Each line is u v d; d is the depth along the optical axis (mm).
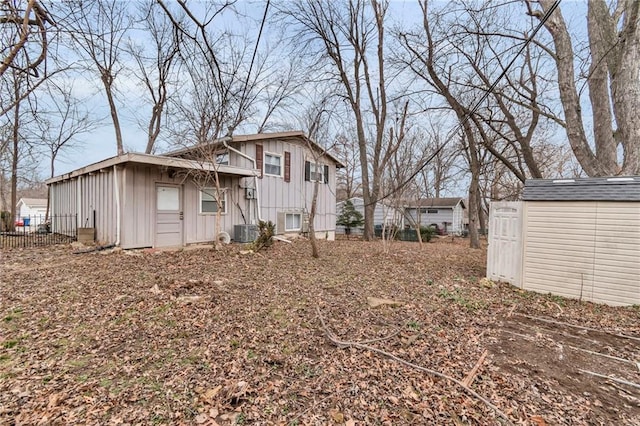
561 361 3062
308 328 3684
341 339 3406
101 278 5379
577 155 6309
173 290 4766
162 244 8836
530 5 6773
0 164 15055
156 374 2629
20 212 29625
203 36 3414
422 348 3244
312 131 10055
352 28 15539
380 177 12984
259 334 3463
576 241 5383
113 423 2043
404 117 13609
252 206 11383
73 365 2742
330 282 5840
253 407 2250
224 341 3264
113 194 8336
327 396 2391
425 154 15117
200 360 2873
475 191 13547
